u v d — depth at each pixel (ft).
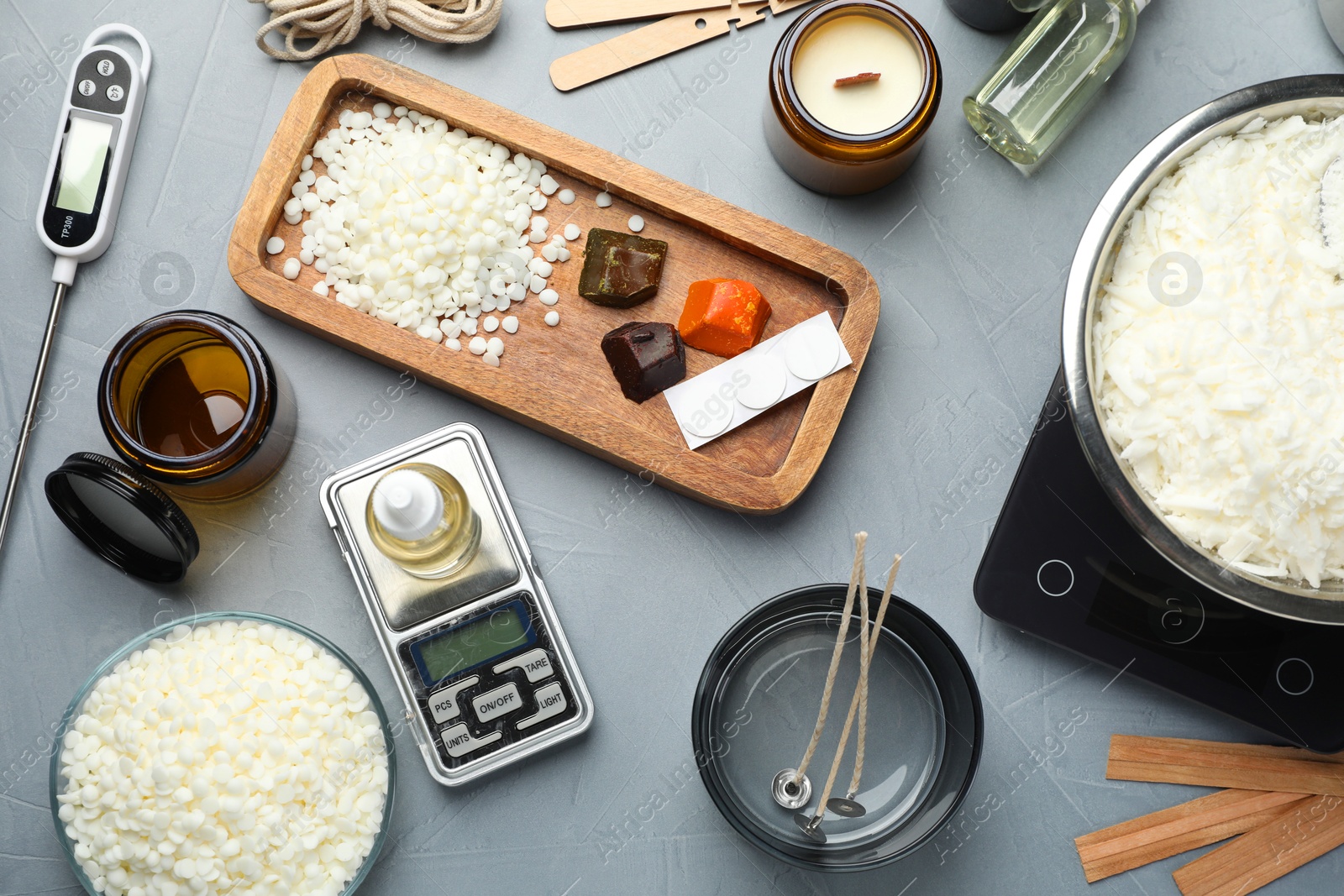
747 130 2.33
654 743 2.28
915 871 2.27
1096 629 2.22
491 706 2.23
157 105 2.33
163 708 2.13
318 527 2.30
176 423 2.24
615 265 2.23
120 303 2.32
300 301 2.23
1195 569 1.99
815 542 2.30
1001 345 2.31
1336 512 2.00
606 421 2.22
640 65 2.33
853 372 2.23
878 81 2.23
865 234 2.32
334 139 2.27
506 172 2.28
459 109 2.25
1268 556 2.04
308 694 2.17
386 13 2.28
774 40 2.33
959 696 2.17
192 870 2.12
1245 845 2.26
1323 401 2.00
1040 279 2.32
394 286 2.23
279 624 2.19
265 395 2.16
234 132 2.33
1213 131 2.05
